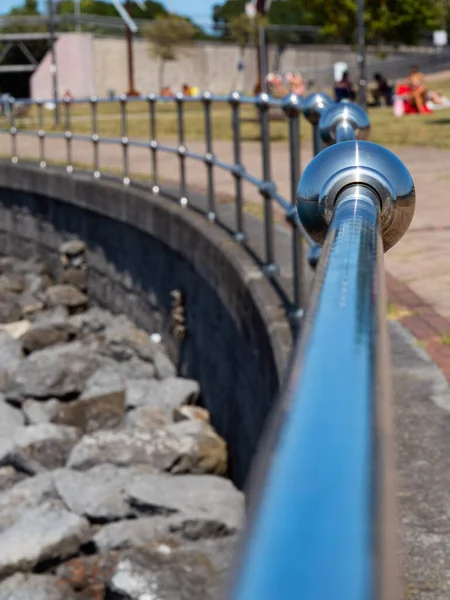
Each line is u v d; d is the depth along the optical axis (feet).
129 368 33.91
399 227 4.07
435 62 176.24
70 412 29.76
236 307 21.66
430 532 7.93
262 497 1.02
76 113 139.64
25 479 23.27
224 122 94.99
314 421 1.15
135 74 219.00
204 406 29.14
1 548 17.80
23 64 220.02
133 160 60.18
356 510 0.99
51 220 53.06
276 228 27.25
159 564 15.72
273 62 202.49
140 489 19.67
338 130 7.97
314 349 1.45
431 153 50.01
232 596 0.94
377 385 1.36
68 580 17.29
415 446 10.07
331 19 161.99
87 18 216.33
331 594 0.91
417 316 16.98
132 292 40.22
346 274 2.02
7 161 60.59
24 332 44.83
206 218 29.25
